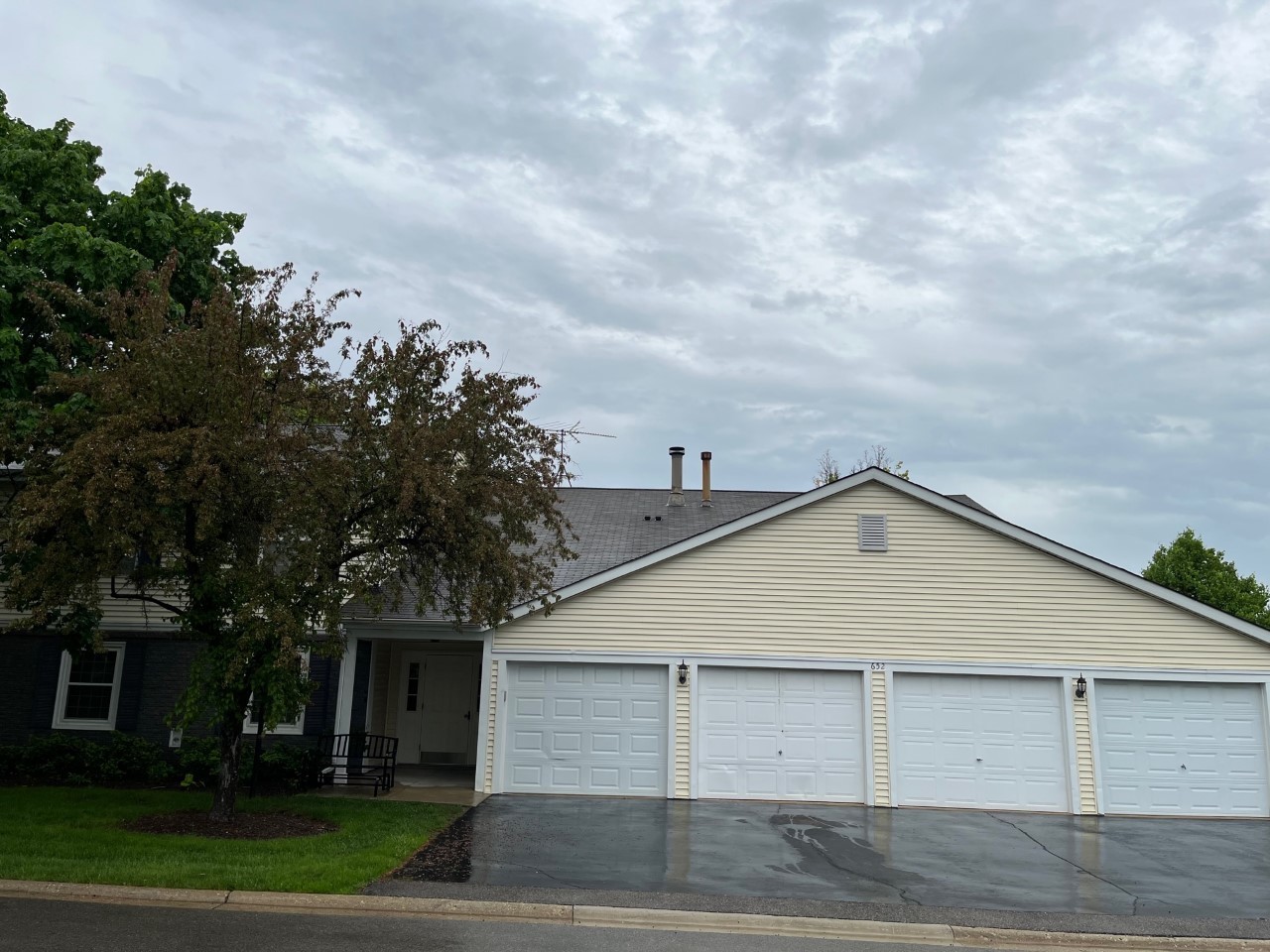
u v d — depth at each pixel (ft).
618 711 56.80
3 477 51.62
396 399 43.75
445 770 65.26
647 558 57.57
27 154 61.36
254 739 59.31
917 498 57.72
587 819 47.32
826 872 36.88
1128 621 56.08
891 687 56.03
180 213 66.59
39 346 61.05
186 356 38.50
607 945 26.71
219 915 27.89
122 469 35.19
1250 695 55.42
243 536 40.83
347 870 32.60
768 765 55.72
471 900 30.01
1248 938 29.25
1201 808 54.29
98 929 25.73
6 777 56.13
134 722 59.77
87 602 42.27
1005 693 56.08
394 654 70.03
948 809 54.44
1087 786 54.39
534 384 45.88
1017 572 56.85
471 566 44.86
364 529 43.37
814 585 57.26
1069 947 28.71
